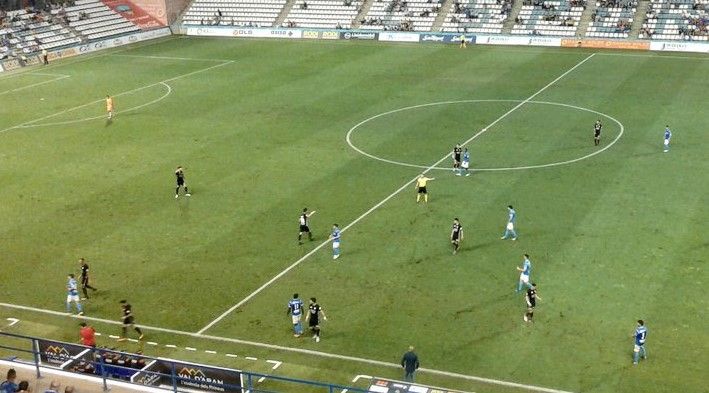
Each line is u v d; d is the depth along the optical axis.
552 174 46.97
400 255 37.16
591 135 54.25
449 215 41.56
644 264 35.12
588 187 44.66
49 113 66.19
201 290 34.72
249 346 30.14
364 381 27.47
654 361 27.91
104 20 102.06
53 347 28.34
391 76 74.94
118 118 63.62
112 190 47.34
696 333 29.56
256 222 41.69
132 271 36.81
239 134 57.69
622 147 51.44
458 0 98.44
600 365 27.78
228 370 25.56
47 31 95.94
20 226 42.50
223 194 45.84
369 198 44.38
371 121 59.62
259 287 34.75
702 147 50.81
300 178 48.00
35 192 47.53
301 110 63.59
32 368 24.38
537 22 92.00
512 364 28.09
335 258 37.09
